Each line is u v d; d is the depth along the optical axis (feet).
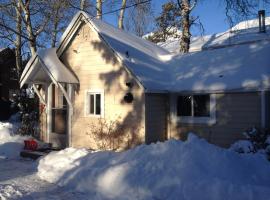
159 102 41.14
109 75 41.91
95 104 43.39
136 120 39.22
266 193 20.34
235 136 37.04
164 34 94.63
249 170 25.12
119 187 24.31
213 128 38.65
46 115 49.11
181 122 41.11
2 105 96.63
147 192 23.08
